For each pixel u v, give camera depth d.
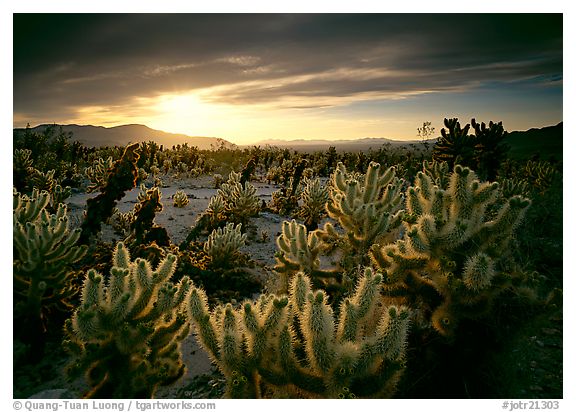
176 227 10.77
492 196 3.45
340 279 4.90
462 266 3.34
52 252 4.85
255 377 2.89
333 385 2.63
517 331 3.21
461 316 3.23
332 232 5.41
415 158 23.84
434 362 3.29
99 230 6.85
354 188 5.11
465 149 12.46
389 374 2.67
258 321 2.82
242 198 11.00
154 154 28.28
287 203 13.78
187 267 6.83
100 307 3.17
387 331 2.62
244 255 8.29
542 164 13.17
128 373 3.27
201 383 4.09
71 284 5.69
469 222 3.40
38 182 13.39
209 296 6.28
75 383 4.19
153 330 3.25
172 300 3.37
